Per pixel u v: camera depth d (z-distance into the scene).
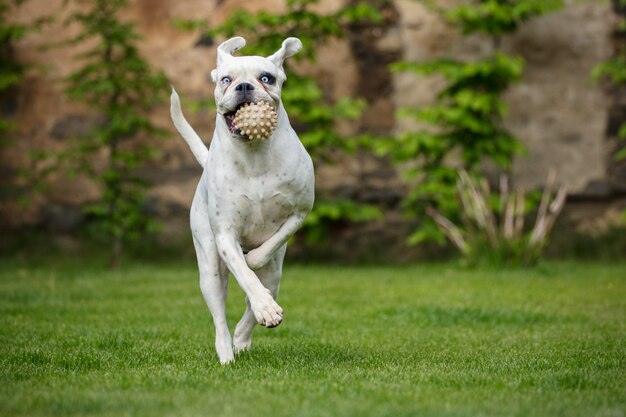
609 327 7.98
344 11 14.67
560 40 16.22
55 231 16.02
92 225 14.84
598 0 16.19
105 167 15.93
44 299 10.11
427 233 14.52
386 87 16.14
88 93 15.87
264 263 5.82
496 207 14.61
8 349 6.55
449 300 10.11
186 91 16.08
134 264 15.01
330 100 16.05
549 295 10.46
